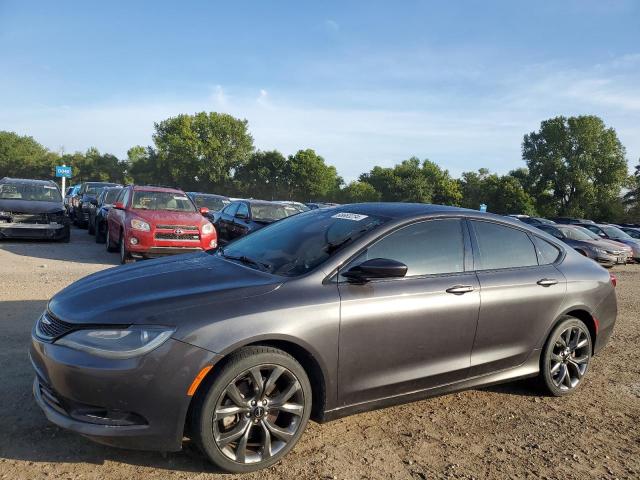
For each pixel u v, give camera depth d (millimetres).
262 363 2904
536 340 4203
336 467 3049
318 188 75750
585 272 4613
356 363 3248
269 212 13008
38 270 8922
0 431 3162
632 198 69938
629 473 3240
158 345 2686
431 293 3564
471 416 3959
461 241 3943
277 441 3023
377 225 3652
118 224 10758
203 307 2861
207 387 2770
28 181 13781
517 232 4355
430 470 3100
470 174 74625
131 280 3254
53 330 2881
